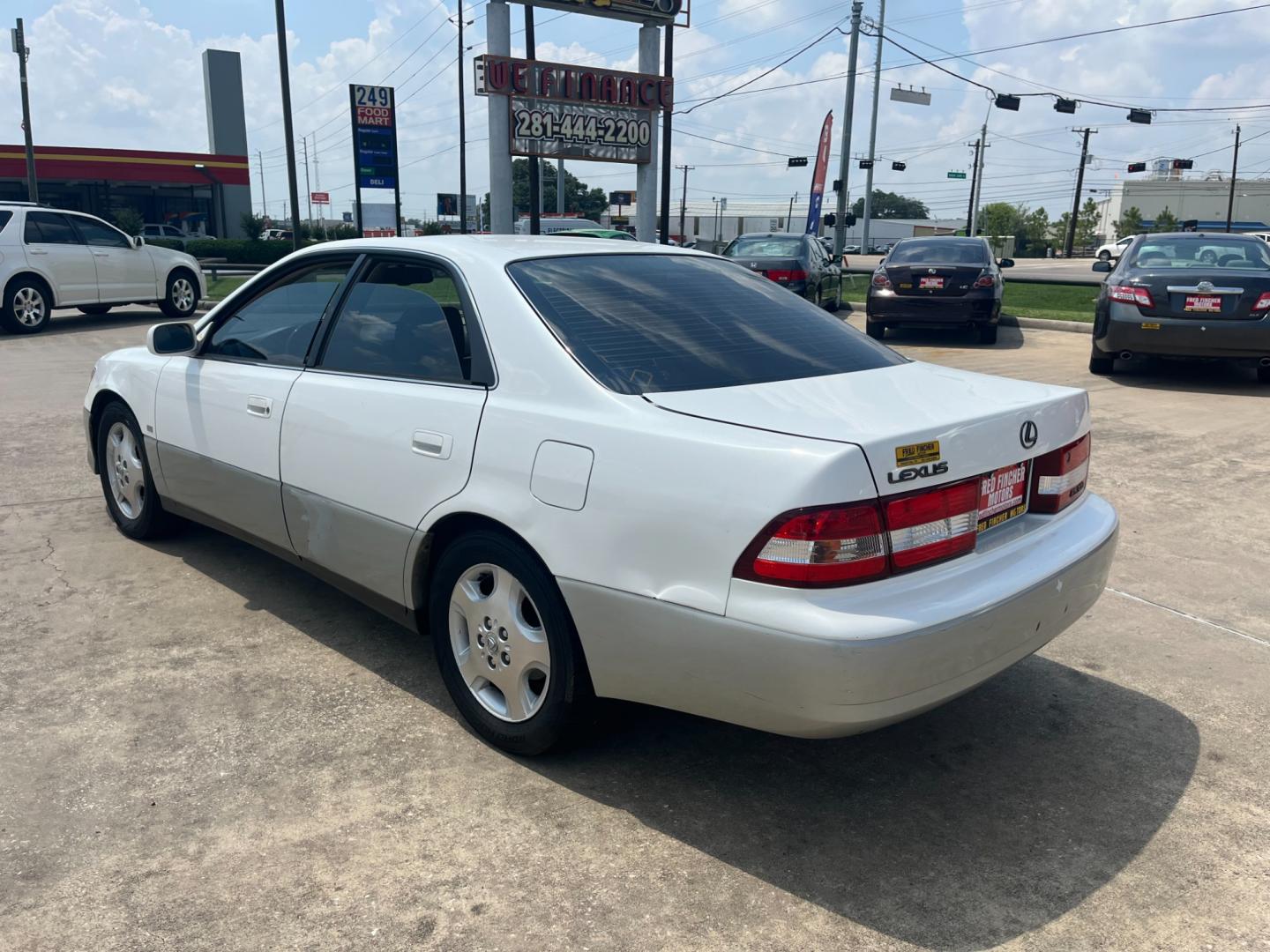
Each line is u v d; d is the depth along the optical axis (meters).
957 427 2.57
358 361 3.50
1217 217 109.31
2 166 42.97
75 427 7.63
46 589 4.37
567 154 21.33
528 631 2.95
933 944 2.32
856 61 29.62
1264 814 2.86
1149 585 4.56
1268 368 9.38
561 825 2.76
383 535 3.30
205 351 4.27
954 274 12.41
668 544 2.50
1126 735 3.30
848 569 2.34
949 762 3.14
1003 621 2.56
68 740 3.14
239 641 3.89
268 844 2.65
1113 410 8.27
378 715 3.34
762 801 2.90
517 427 2.85
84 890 2.46
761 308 3.46
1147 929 2.38
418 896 2.47
